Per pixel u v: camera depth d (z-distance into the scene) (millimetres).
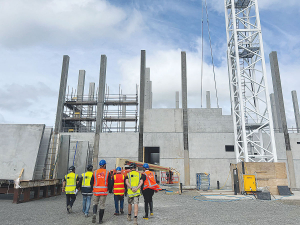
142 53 28469
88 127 33688
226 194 17781
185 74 28219
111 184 8234
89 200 8547
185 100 27516
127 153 26125
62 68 29219
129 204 7816
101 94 27891
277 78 27953
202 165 25766
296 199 15039
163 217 8562
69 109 33156
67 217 8438
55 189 16359
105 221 7809
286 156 25781
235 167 18891
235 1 26812
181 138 26547
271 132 22266
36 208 10531
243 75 23984
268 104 22844
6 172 14086
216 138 26469
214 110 27266
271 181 17844
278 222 8109
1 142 15125
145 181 8391
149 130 26750
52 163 16656
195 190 21516
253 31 26406
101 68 28656
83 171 23328
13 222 7633
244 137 22250
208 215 9203
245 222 8023
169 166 25766
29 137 15328
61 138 18359
